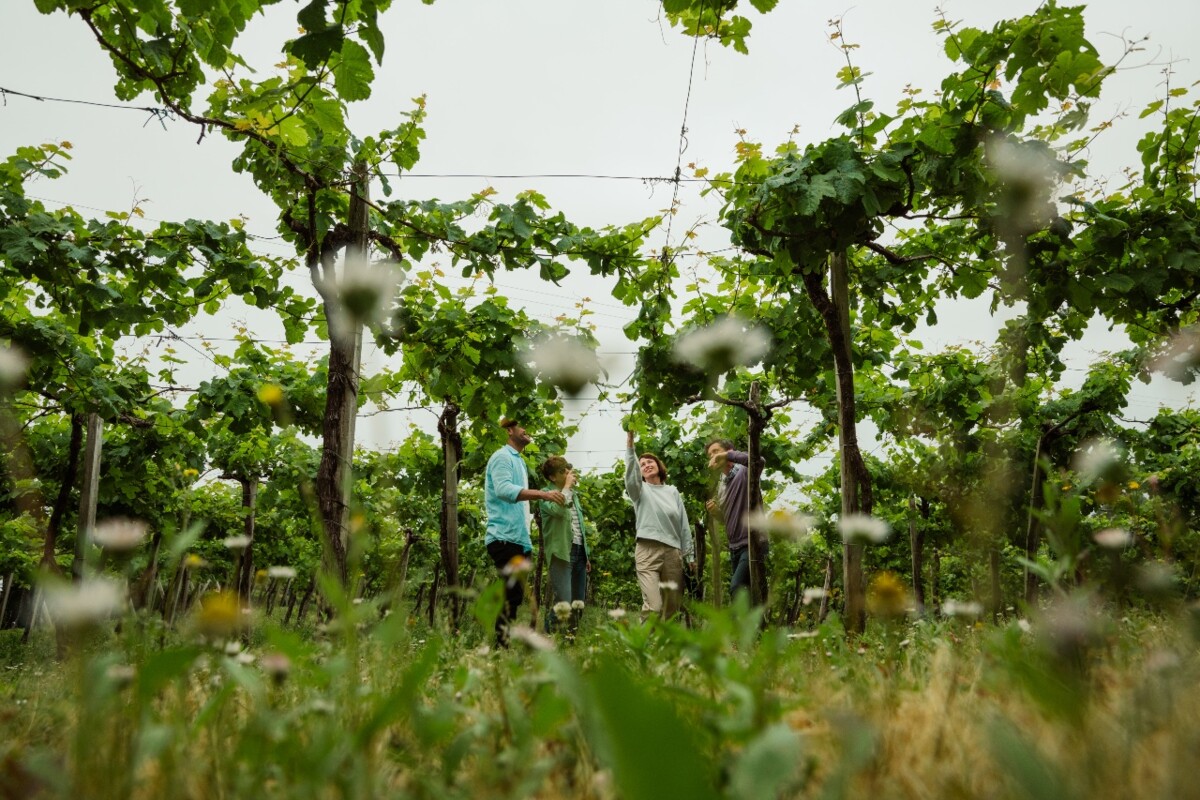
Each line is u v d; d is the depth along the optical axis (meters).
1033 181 4.41
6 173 5.70
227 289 6.91
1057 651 1.51
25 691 2.37
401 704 1.03
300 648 1.44
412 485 12.41
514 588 5.26
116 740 1.03
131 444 9.95
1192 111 5.02
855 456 5.13
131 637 1.38
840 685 1.80
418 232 6.24
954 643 2.42
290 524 16.28
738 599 1.45
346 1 2.62
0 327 6.88
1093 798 0.84
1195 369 4.71
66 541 12.17
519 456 6.22
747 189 5.16
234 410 8.63
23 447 10.08
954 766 1.04
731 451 6.73
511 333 6.84
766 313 6.57
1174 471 6.99
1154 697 1.19
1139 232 5.02
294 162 5.50
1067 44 4.08
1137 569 1.84
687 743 0.69
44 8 3.64
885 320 6.77
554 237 6.54
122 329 6.54
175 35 3.89
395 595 1.60
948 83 4.43
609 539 18.80
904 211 5.04
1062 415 8.94
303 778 1.00
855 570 4.70
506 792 1.06
